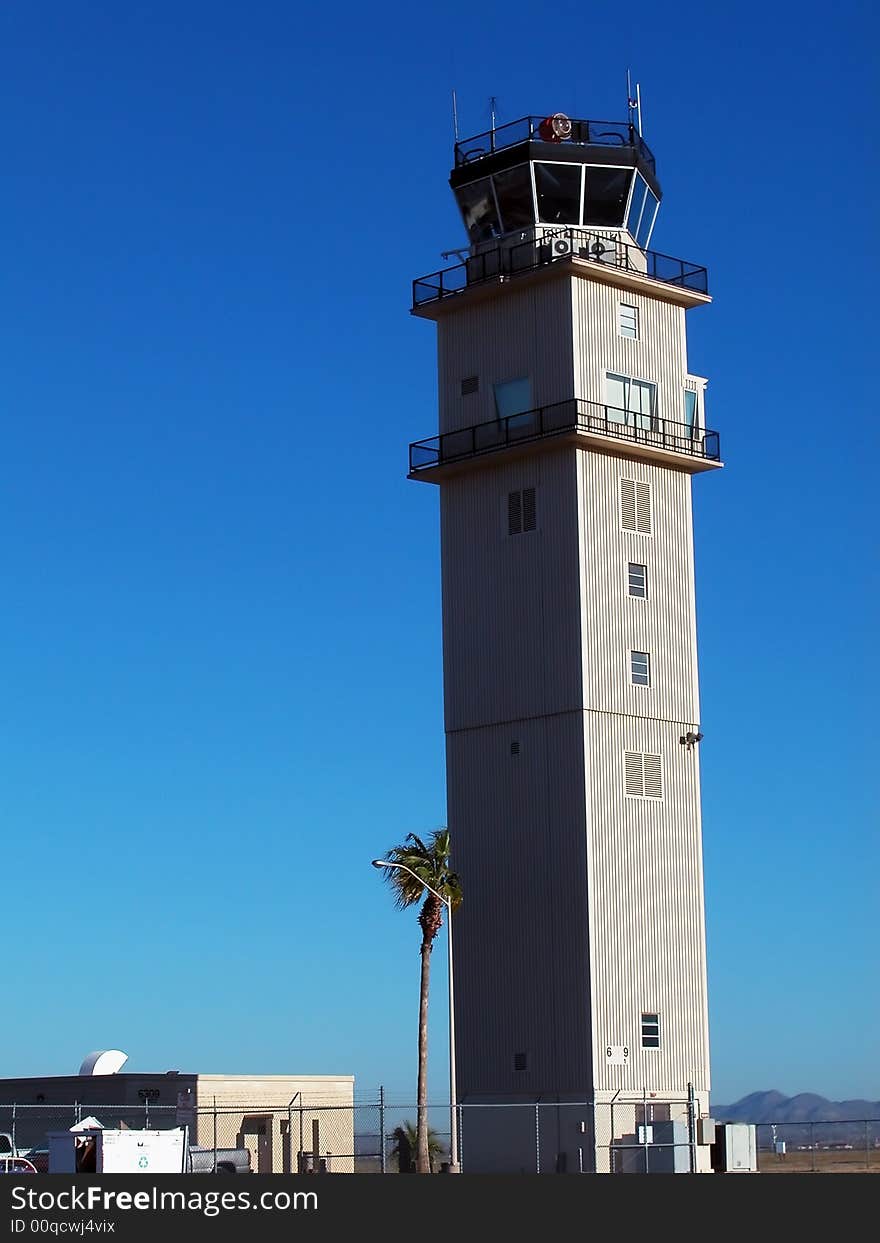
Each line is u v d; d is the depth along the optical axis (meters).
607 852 78.94
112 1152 57.72
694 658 84.19
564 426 81.19
